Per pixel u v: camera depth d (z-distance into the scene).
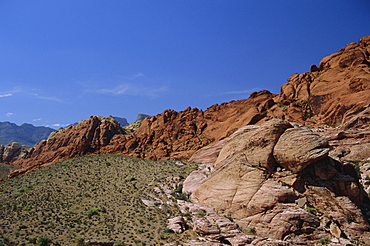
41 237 35.75
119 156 82.62
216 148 70.00
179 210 45.09
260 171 43.75
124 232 38.50
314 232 37.03
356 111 63.31
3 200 52.62
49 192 54.19
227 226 39.00
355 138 57.91
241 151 46.81
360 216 37.72
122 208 45.94
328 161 41.97
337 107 67.25
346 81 71.94
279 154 43.22
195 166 63.59
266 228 38.94
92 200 49.59
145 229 39.28
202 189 47.97
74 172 66.81
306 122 70.00
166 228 39.31
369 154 54.38
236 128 75.75
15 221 41.69
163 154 82.56
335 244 35.03
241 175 44.81
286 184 41.66
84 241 35.41
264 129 45.78
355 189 40.34
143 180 58.16
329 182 40.91
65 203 48.66
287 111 75.31
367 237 36.06
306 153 41.41
